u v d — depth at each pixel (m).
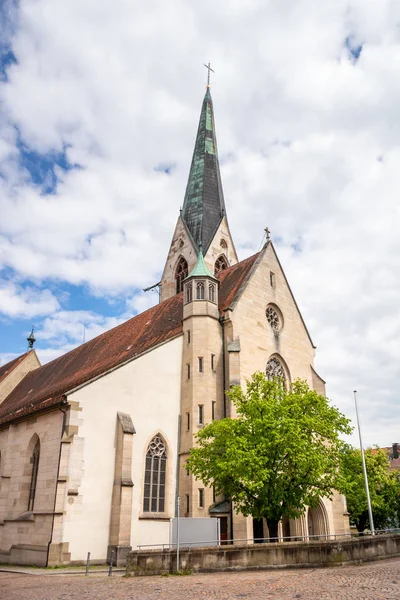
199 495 35.84
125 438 34.75
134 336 50.69
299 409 29.16
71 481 32.62
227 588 17.06
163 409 38.62
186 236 64.50
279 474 28.06
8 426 43.25
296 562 22.19
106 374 36.38
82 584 21.17
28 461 38.81
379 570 19.55
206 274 42.62
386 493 62.66
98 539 32.50
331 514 42.34
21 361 67.88
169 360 40.28
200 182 68.00
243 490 28.31
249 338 42.44
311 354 49.16
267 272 47.09
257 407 29.05
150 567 23.14
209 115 74.12
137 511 34.78
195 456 29.92
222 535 34.50
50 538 31.52
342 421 30.83
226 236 65.62
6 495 40.34
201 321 41.12
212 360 40.28
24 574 27.61
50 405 36.09
